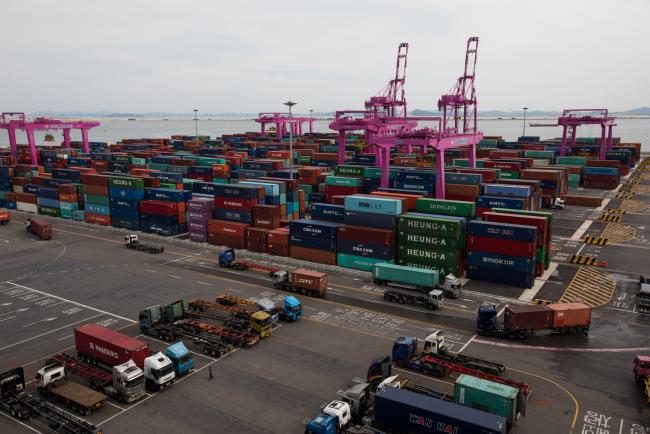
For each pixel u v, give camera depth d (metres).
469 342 43.62
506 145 164.00
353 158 131.00
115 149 175.25
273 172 106.56
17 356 41.72
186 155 142.62
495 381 36.03
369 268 63.81
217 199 78.50
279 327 47.28
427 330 46.22
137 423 32.16
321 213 70.50
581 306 44.91
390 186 93.56
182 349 38.41
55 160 145.38
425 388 34.72
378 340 44.22
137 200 87.81
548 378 37.25
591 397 34.66
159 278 62.00
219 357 41.22
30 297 55.41
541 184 105.12
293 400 34.69
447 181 86.31
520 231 55.88
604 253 70.44
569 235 81.31
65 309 51.84
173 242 80.50
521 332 43.97
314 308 51.81
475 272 59.66
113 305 52.88
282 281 57.03
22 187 111.81
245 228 74.62
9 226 94.06
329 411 31.06
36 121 148.88
